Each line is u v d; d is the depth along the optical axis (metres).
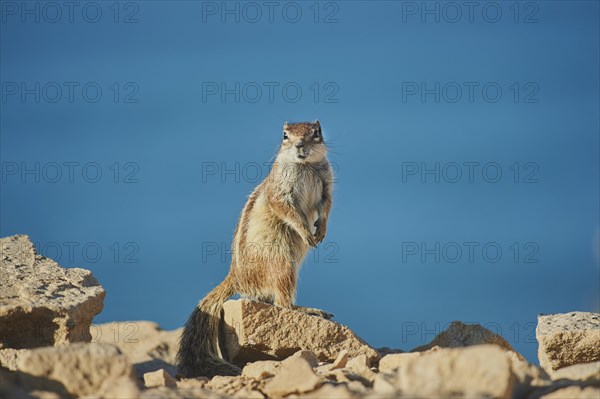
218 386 11.20
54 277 13.43
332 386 9.11
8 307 11.89
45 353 9.31
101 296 13.12
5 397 8.83
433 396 7.91
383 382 8.84
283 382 9.76
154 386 10.98
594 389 8.59
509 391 8.31
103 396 8.76
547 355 13.41
